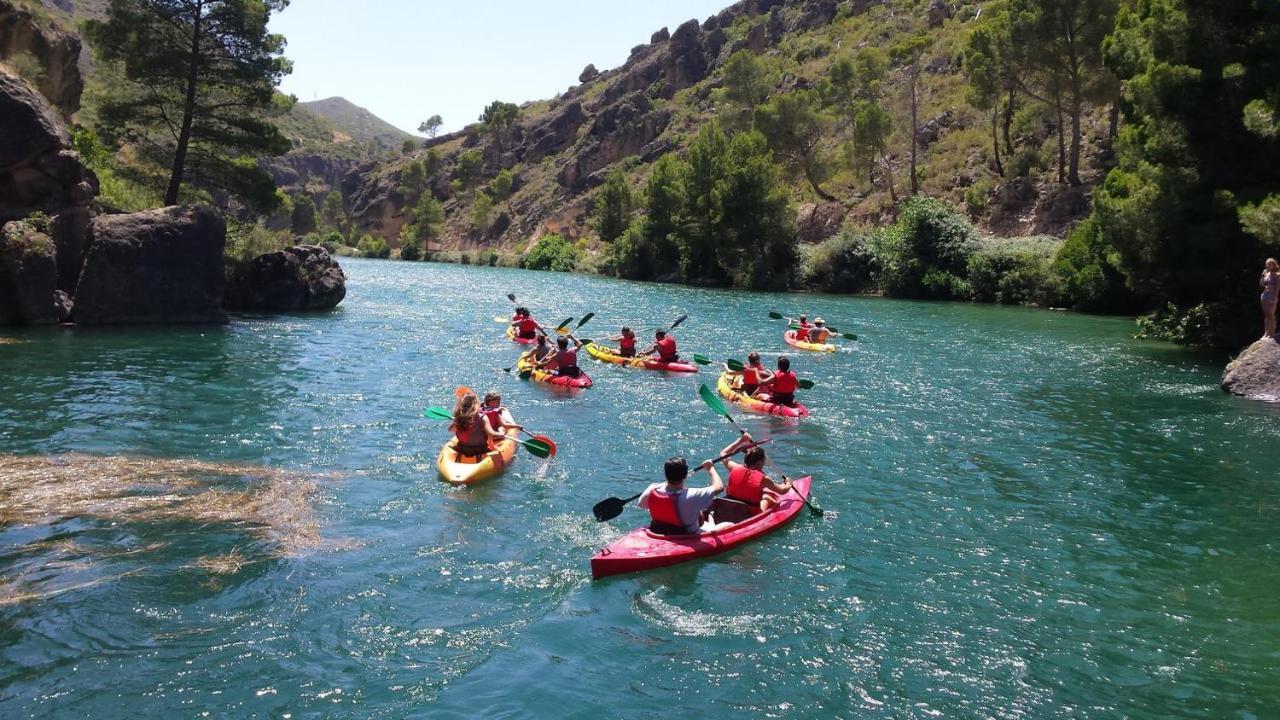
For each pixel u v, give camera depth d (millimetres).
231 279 28219
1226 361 21109
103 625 6324
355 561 7715
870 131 51719
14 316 20953
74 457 10297
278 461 10656
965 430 13523
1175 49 21125
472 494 9742
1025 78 46250
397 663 6031
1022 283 38156
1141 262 23359
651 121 98625
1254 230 17922
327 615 6672
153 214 23016
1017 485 10672
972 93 46219
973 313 34094
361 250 105438
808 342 23266
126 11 24891
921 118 59594
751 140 50375
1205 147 21141
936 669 6191
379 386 15789
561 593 7246
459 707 5512
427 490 9805
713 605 7129
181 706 5387
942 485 10625
